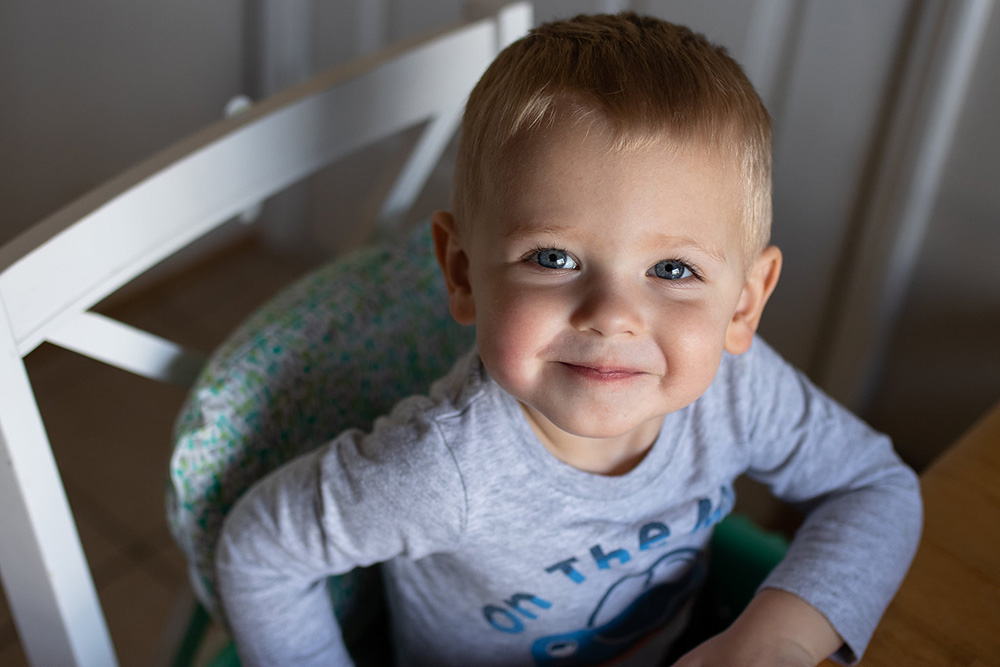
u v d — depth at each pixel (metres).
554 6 1.55
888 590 0.67
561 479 0.66
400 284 0.85
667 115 0.54
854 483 0.75
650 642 0.80
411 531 0.65
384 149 1.94
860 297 1.41
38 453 0.60
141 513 1.64
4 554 0.63
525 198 0.55
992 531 0.66
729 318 0.61
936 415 1.45
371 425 0.82
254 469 0.73
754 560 0.87
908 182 1.29
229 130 0.70
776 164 1.44
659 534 0.70
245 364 0.73
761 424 0.74
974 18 1.16
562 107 0.55
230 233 2.22
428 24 1.75
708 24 1.42
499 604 0.72
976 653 0.57
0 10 1.58
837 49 1.31
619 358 0.56
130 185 0.64
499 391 0.64
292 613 0.70
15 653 1.37
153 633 1.43
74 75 1.72
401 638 0.82
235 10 1.89
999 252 1.28
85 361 1.95
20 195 1.77
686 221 0.55
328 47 1.91
